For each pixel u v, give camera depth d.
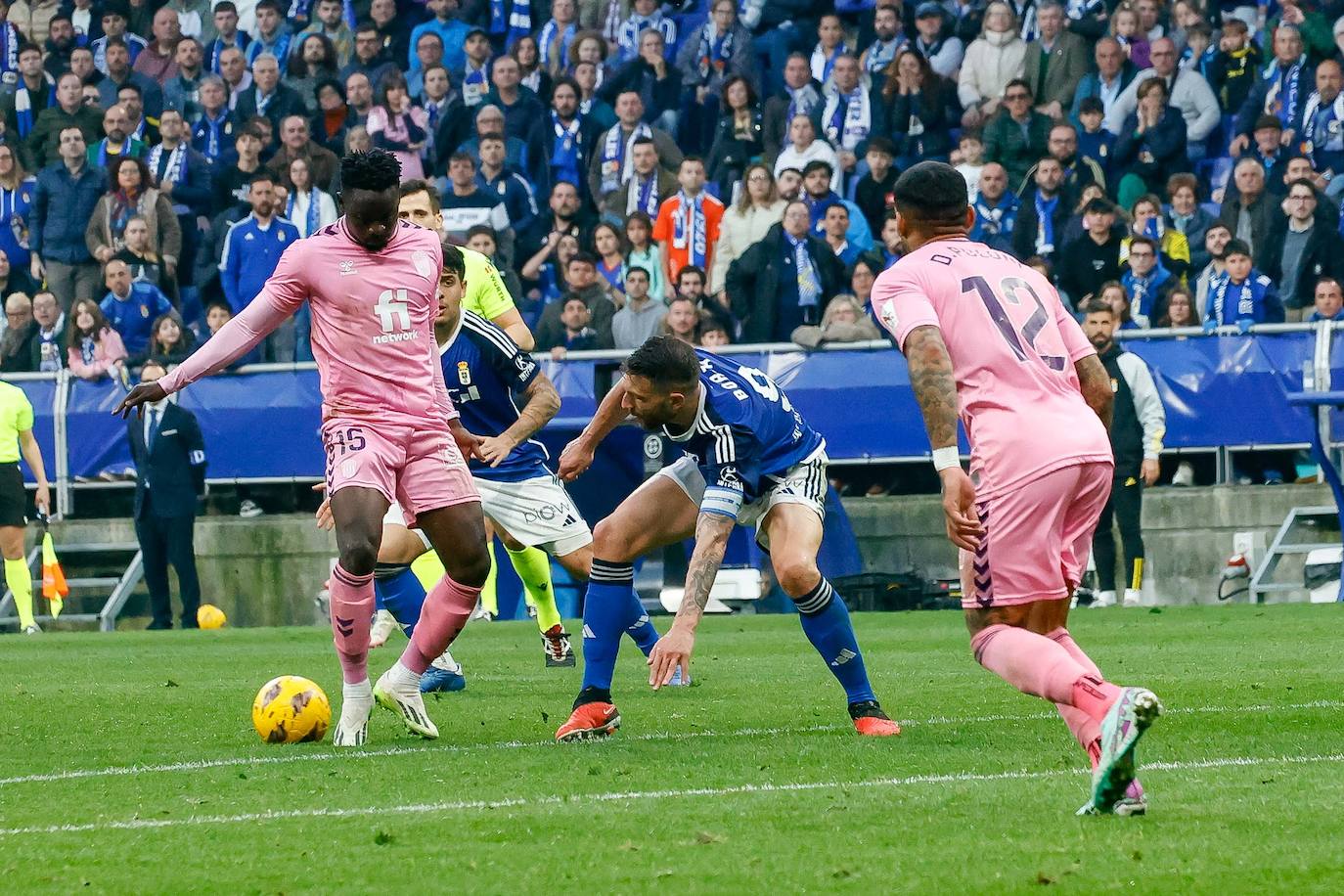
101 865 10.30
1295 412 42.53
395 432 16.52
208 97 55.41
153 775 14.55
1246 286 44.31
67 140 51.56
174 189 53.09
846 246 47.12
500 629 37.22
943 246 13.46
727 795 12.45
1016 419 12.72
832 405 44.06
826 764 14.11
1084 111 49.41
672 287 48.19
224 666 28.12
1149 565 44.38
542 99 54.28
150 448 44.94
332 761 15.17
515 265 50.00
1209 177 49.81
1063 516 12.74
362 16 58.72
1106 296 44.06
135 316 49.12
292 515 47.75
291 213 50.78
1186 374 43.03
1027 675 11.98
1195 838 10.22
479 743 16.55
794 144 50.09
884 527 44.88
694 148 52.53
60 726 19.11
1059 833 10.48
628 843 10.47
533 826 11.23
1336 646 26.73
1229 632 30.27
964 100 51.50
